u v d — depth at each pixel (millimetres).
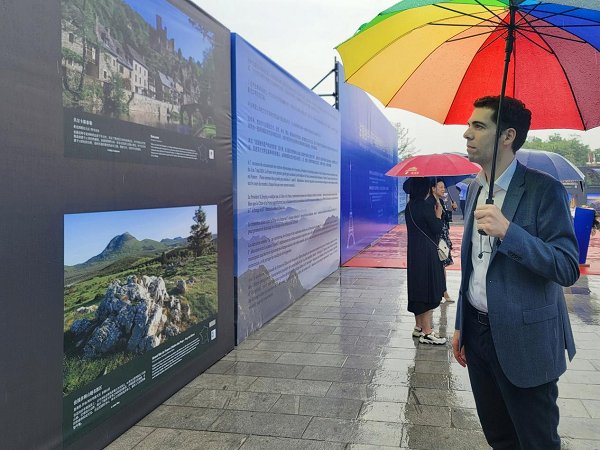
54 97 2648
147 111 3520
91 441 2975
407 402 3779
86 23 2887
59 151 2689
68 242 2773
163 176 3732
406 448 3084
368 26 2098
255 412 3600
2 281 2338
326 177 9227
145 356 3529
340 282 8891
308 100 7848
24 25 2439
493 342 1982
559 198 1878
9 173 2367
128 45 3291
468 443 3146
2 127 2320
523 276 1906
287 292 6938
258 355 4879
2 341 2342
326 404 3742
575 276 1829
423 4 1751
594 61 2055
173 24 3863
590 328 5805
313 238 8344
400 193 26797
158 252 3688
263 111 5840
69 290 2791
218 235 4691
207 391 3984
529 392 1938
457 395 3910
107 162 3092
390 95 2498
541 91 2270
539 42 2094
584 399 3830
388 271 10180
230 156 4938
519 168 2016
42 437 2600
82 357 2898
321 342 5305
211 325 4566
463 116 2494
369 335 5566
